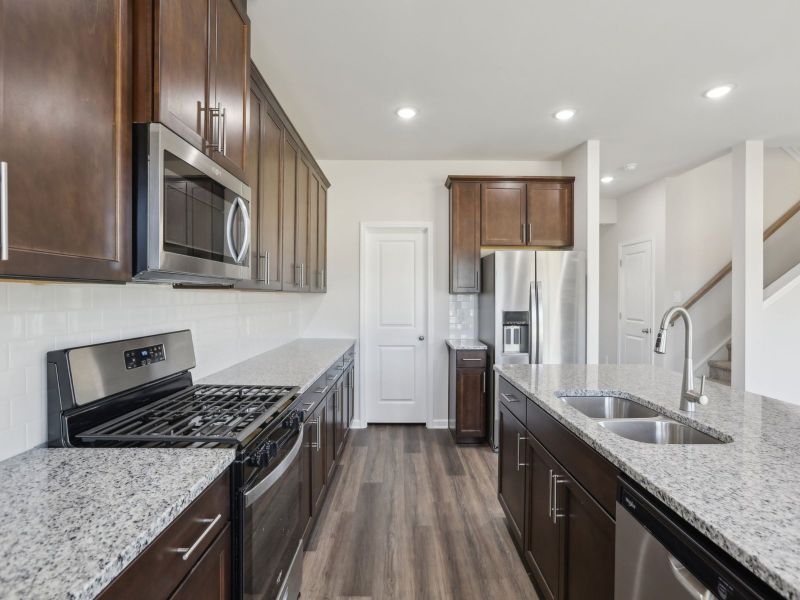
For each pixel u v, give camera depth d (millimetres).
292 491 1714
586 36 2215
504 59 2424
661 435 1569
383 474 3109
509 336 3684
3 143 722
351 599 1842
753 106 3031
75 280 935
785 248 4742
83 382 1279
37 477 999
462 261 3947
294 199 2826
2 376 1100
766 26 2129
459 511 2574
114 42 1007
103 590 676
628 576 1068
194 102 1280
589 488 1323
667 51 2348
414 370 4352
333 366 2871
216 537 1106
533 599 1836
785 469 1037
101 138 963
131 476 1004
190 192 1231
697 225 4898
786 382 3775
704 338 4957
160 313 1831
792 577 622
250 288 2006
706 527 784
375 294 4344
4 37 722
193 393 1786
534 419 1883
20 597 599
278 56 2398
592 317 3611
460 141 3719
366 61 2453
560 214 3936
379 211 4258
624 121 3283
